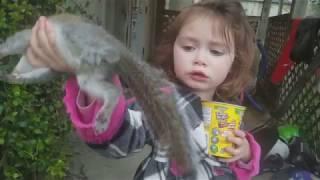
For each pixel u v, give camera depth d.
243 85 0.74
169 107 0.52
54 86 1.25
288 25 2.76
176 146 0.51
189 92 0.66
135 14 3.50
